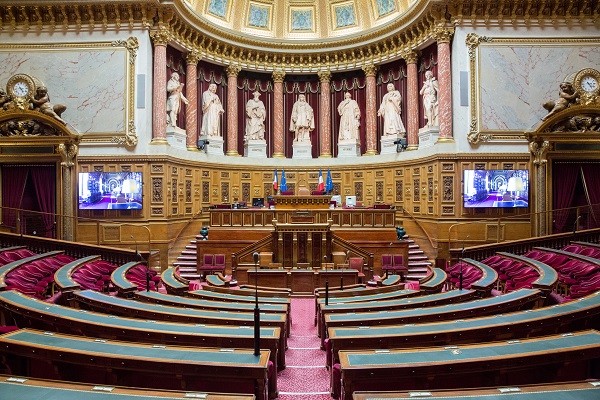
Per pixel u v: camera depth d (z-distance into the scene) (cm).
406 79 2261
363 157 2319
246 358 513
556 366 516
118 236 1817
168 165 1873
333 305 877
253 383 498
